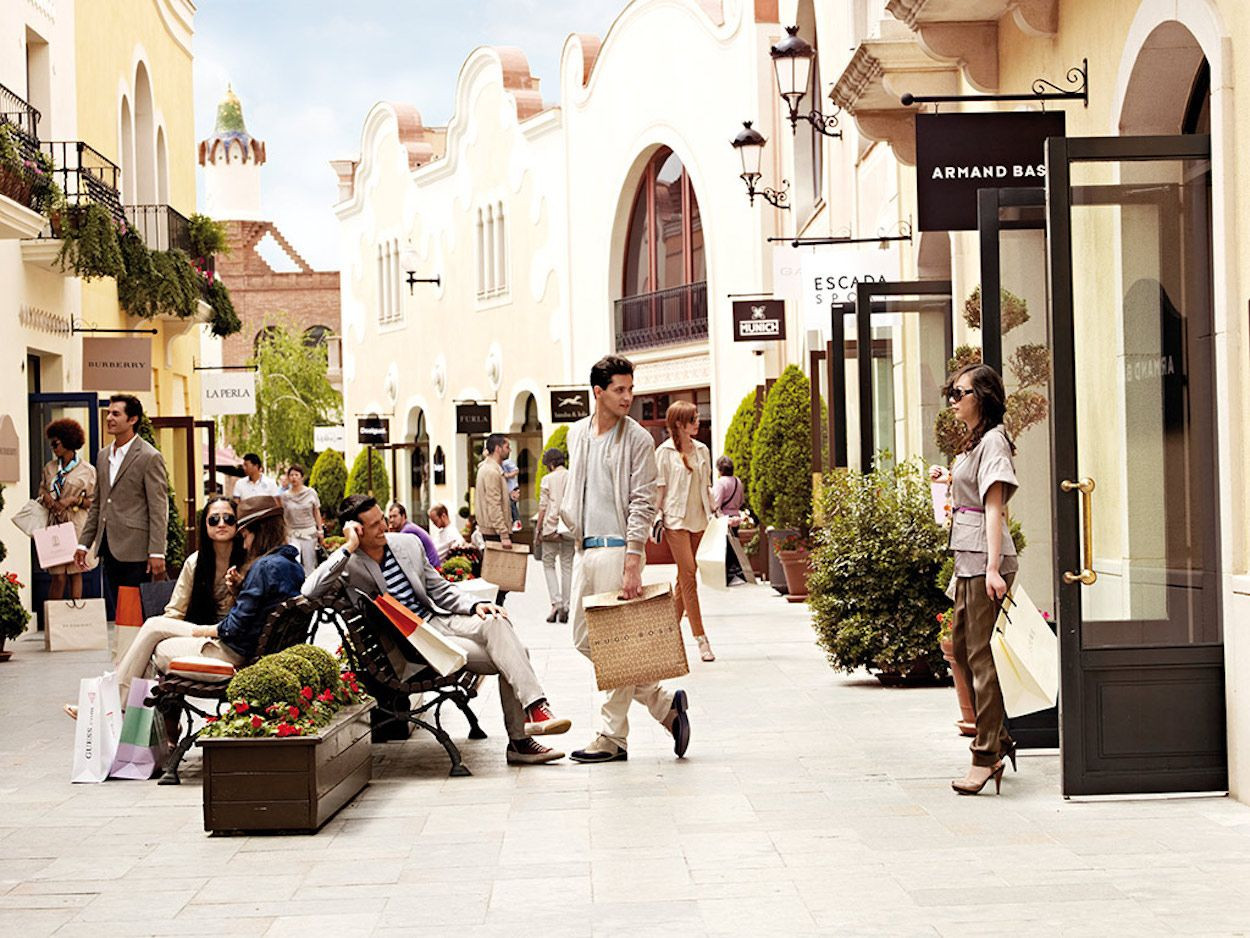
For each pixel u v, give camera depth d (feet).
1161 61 29.27
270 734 24.00
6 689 41.83
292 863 22.06
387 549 30.12
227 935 18.53
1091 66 32.81
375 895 20.21
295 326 222.28
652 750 30.42
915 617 37.93
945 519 31.68
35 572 61.00
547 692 38.91
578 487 29.32
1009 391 30.48
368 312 177.58
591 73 126.93
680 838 22.89
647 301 119.44
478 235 149.69
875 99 45.85
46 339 64.49
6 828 24.76
